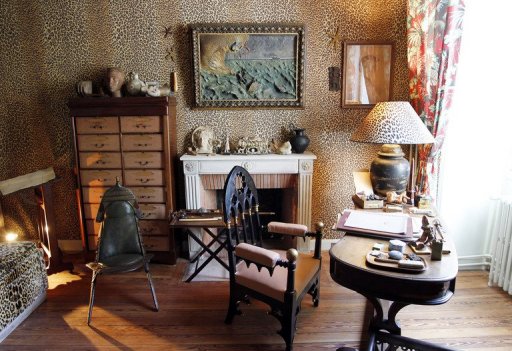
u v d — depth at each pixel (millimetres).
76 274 3018
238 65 3123
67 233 3518
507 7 2543
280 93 3178
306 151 3305
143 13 3084
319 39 3109
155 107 2879
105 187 3055
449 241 1788
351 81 3156
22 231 3521
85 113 2912
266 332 2244
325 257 3291
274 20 3080
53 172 3062
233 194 2234
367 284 1553
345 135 3275
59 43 3146
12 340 2184
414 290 1486
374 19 3068
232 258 2182
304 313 2430
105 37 3129
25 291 2385
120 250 2588
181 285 2820
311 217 3387
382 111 2305
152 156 2977
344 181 3361
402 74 3154
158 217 3090
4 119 3291
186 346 2123
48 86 3230
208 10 3072
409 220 1990
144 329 2279
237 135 3283
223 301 2590
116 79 2902
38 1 3068
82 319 2387
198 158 3061
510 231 2523
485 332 2215
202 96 3176
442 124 2539
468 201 2834
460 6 2352
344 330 2258
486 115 2686
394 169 2408
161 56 3152
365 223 1954
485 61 2613
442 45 2432
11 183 2734
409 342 1781
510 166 2691
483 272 2918
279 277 2088
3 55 3172
